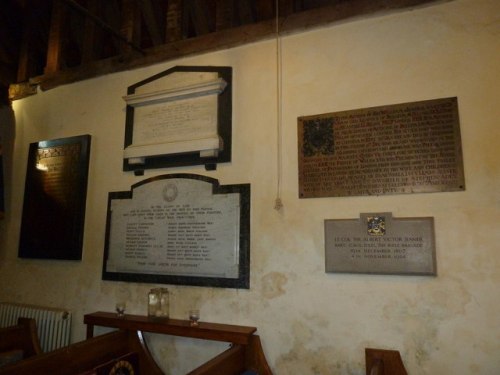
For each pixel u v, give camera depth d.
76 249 3.05
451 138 2.12
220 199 2.61
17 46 4.01
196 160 2.74
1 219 3.51
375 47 2.40
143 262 2.78
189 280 2.61
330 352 2.19
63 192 3.22
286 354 2.29
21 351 2.68
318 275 2.29
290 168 2.47
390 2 2.38
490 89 2.10
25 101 3.69
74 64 4.25
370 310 2.14
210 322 2.52
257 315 2.39
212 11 3.47
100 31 3.59
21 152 3.61
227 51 2.83
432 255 2.04
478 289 1.96
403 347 2.05
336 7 2.53
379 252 2.15
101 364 2.35
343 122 2.37
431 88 2.22
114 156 3.10
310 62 2.55
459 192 2.06
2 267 3.45
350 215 2.27
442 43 2.24
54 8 3.73
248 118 2.66
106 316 2.67
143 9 3.42
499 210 1.98
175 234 2.71
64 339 2.92
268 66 2.67
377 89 2.35
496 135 2.04
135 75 3.17
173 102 2.90
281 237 2.41
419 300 2.06
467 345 1.94
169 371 2.59
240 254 2.49
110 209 2.99
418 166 2.16
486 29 2.16
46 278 3.20
